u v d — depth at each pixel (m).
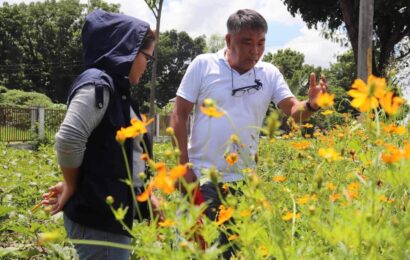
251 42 2.89
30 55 59.34
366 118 1.80
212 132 2.91
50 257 2.79
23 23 58.50
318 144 4.03
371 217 1.36
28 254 3.38
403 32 23.42
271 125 1.41
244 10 2.96
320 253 1.60
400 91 2.10
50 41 60.44
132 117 2.30
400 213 1.67
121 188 2.20
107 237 2.22
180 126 2.96
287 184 2.86
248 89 2.99
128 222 2.24
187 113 3.01
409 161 1.44
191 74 3.04
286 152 3.58
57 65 60.59
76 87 2.17
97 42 2.30
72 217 2.23
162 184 1.31
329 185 2.00
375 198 1.48
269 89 3.11
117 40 2.29
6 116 17.92
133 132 1.54
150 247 1.46
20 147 17.34
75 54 61.38
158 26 10.46
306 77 3.62
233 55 3.00
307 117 2.89
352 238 1.37
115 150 2.19
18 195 5.70
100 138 2.19
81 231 2.23
